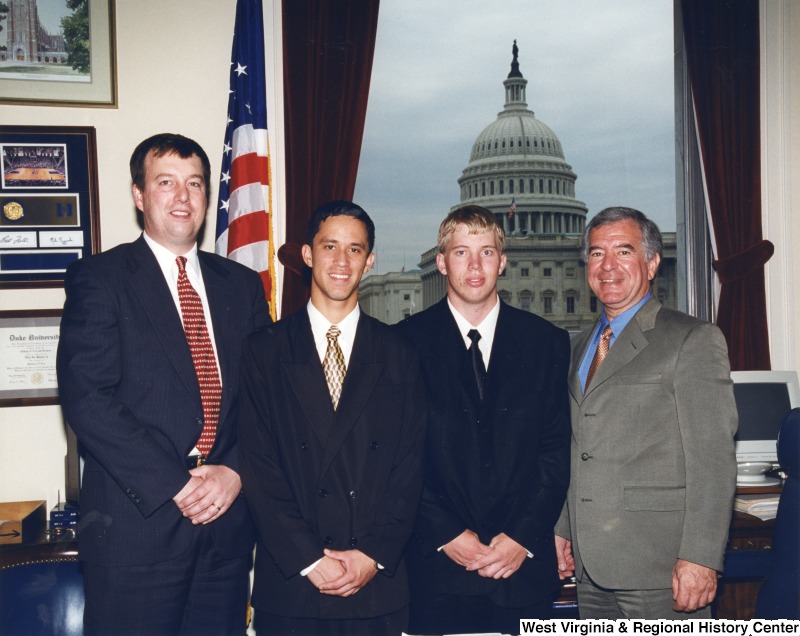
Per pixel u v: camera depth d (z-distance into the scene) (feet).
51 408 8.96
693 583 5.97
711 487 6.04
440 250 6.70
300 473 5.98
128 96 9.16
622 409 6.34
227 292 6.59
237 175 8.92
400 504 5.97
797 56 10.57
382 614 5.85
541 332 6.70
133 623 5.80
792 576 6.50
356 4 9.58
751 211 10.40
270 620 5.89
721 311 10.40
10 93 8.92
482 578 6.16
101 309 5.89
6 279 8.86
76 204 9.02
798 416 6.70
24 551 7.57
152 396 5.93
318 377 6.11
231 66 9.18
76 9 9.04
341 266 6.14
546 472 6.35
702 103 10.39
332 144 9.51
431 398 6.44
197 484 5.82
